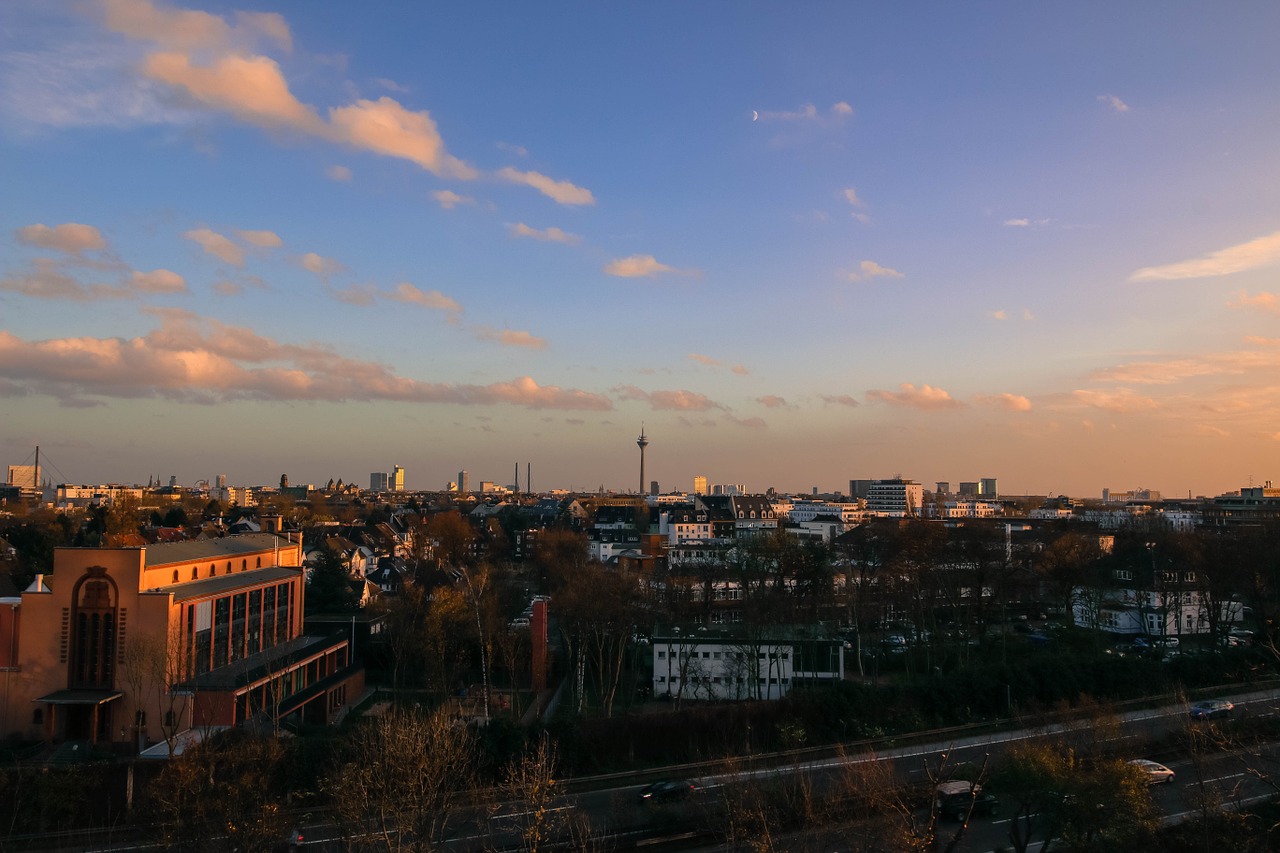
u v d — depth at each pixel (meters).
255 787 52.97
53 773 57.94
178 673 71.06
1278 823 49.38
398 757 46.38
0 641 73.38
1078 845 47.03
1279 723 74.56
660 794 59.59
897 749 72.38
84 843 52.78
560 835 53.72
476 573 140.50
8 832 54.41
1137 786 48.22
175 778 50.56
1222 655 98.25
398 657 96.25
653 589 122.56
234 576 91.69
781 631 103.12
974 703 84.19
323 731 72.88
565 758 69.19
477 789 55.75
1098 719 61.44
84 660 73.31
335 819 50.66
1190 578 122.88
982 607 120.06
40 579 76.19
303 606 106.56
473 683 100.94
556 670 104.88
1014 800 50.22
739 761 65.44
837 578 138.88
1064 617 124.56
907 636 115.81
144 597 73.31
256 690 77.38
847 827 49.28
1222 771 63.94
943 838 53.03
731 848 49.12
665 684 97.00
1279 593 112.75
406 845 43.59
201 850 44.25
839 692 81.25
